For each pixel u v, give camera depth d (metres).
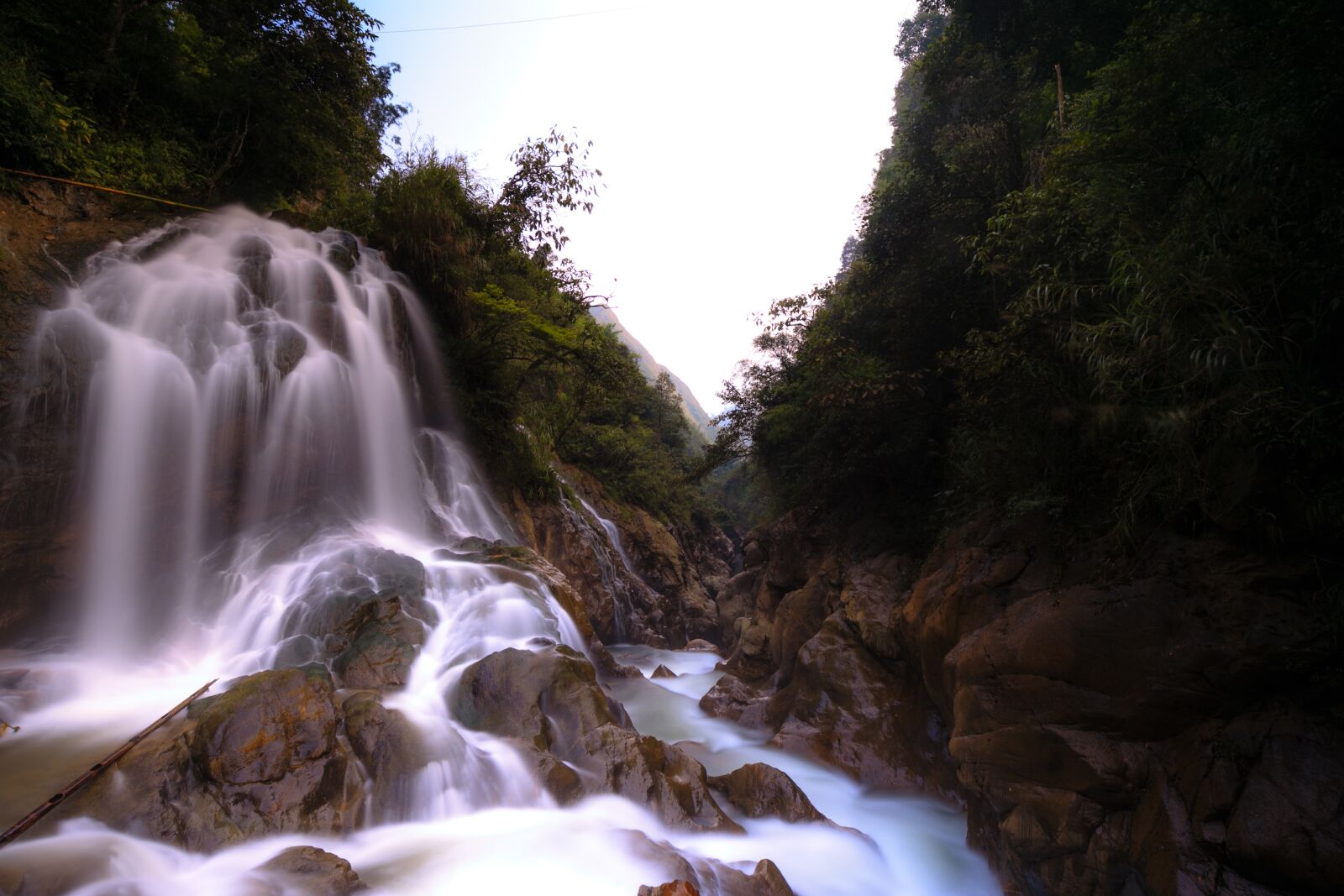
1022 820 5.40
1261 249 4.55
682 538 30.44
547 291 18.56
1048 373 6.22
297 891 4.01
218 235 10.51
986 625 6.37
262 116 14.62
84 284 8.55
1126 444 5.55
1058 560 6.21
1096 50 11.55
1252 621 4.46
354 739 5.46
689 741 8.73
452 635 7.67
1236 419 4.48
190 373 8.71
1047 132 9.99
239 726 4.93
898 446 10.27
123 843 4.22
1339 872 3.62
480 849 4.82
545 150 17.23
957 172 10.09
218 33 14.86
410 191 13.41
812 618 11.30
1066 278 6.32
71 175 9.79
